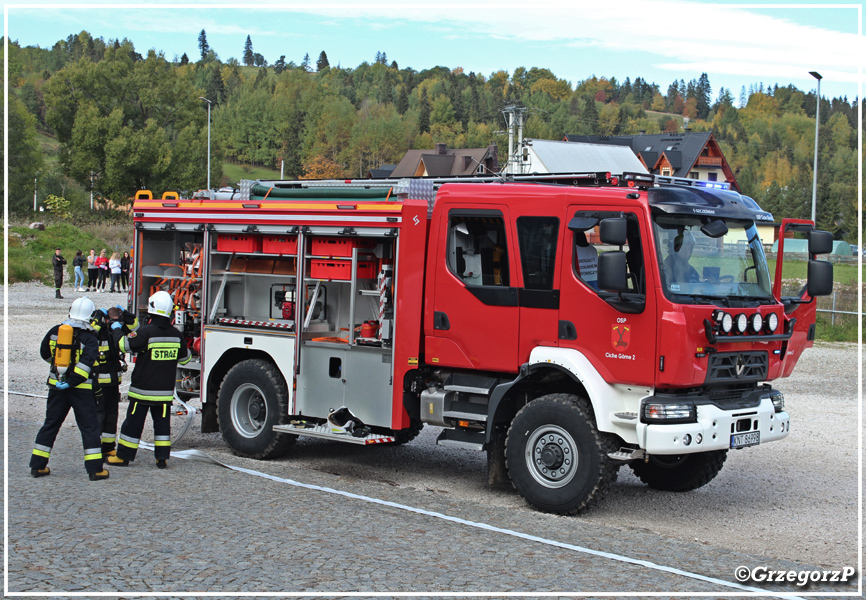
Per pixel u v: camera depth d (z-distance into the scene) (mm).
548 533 6395
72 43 116188
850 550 6445
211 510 6582
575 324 7145
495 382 7730
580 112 148500
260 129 126188
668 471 8391
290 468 8578
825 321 23281
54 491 6992
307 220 8648
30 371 14539
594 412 7023
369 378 8312
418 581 5117
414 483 8367
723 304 7008
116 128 71750
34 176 63281
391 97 170875
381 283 8234
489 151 76062
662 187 7184
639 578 5340
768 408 7438
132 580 4953
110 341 8211
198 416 11594
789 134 124188
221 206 9375
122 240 46875
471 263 7777
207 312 9562
